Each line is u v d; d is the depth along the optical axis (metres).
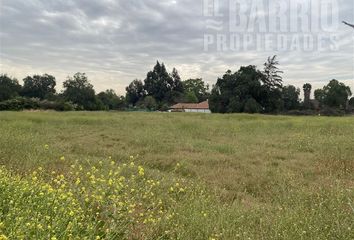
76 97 77.50
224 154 11.22
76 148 11.03
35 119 21.34
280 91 67.25
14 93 80.12
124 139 13.79
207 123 22.38
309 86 79.75
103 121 22.22
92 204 4.50
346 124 19.95
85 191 4.75
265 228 4.68
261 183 7.72
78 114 29.77
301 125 20.25
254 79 65.75
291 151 11.92
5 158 7.79
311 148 12.27
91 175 5.21
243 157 10.66
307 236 4.38
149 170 7.86
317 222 4.71
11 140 9.92
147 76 109.38
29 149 8.91
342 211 4.99
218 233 4.43
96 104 80.00
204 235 4.40
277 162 9.98
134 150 11.20
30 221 3.69
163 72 108.88
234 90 65.69
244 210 5.43
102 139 13.72
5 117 21.77
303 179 7.80
